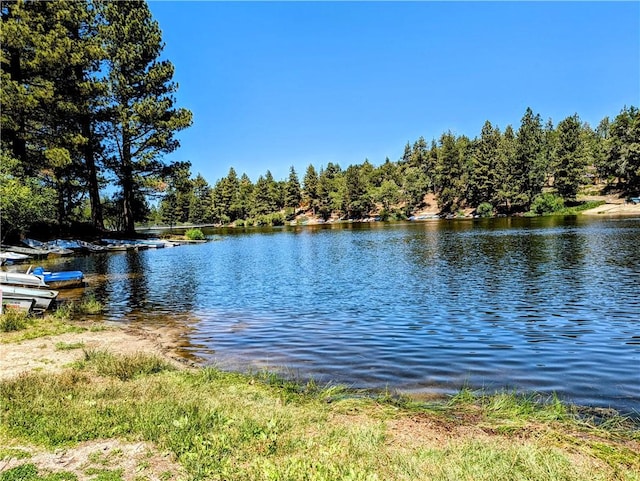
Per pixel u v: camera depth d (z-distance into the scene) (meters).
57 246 31.69
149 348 9.23
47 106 30.20
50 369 7.32
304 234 66.25
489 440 4.80
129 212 45.72
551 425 5.30
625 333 9.85
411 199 115.56
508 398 6.11
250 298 15.51
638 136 82.88
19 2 28.45
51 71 30.28
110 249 36.53
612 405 6.09
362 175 147.38
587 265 20.16
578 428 5.23
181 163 46.47
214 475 3.85
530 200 93.44
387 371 7.71
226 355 8.85
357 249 34.56
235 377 7.19
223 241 53.09
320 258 29.11
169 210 129.00
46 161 30.72
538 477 3.85
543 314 11.80
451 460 4.17
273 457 4.23
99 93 35.06
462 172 114.50
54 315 12.55
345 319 11.92
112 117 40.66
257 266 25.53
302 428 5.05
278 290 17.08
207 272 22.91
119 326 11.45
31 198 26.89
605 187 92.75
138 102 41.75
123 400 5.70
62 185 37.44
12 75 29.39
